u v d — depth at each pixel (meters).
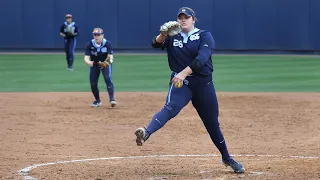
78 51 114.00
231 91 59.66
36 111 46.28
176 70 24.23
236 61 96.50
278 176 24.58
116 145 33.41
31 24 113.62
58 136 36.16
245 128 39.31
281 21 111.62
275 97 54.44
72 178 24.36
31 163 27.91
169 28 23.11
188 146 33.16
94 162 28.25
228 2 112.06
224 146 25.28
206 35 23.92
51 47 113.81
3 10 113.25
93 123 41.16
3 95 55.19
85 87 63.06
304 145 33.47
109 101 51.25
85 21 113.25
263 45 112.31
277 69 83.62
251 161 28.50
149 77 73.44
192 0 112.25
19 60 96.38
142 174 25.19
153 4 112.94
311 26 110.94
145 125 40.44
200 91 24.17
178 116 43.84
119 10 113.25
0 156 29.77
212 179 24.11
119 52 114.00
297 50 111.81
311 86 64.31
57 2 113.00
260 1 111.56
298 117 43.59
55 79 70.69
